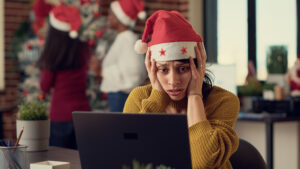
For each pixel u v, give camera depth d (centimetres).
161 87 165
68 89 346
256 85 412
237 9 534
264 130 406
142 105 165
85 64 357
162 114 121
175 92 158
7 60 503
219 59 551
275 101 381
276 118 352
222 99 167
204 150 146
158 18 158
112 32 417
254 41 520
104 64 386
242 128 426
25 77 481
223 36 547
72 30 346
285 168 407
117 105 378
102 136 129
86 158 133
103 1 491
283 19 505
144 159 126
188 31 157
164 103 165
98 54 414
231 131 158
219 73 406
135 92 179
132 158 127
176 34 155
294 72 415
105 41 417
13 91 505
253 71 439
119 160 129
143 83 191
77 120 132
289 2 500
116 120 126
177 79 156
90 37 409
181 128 120
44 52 345
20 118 207
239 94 425
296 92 412
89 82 419
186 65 157
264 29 518
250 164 185
